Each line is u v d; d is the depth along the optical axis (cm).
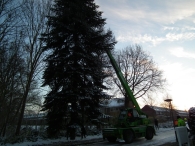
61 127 1417
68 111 1374
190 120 645
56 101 1397
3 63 1244
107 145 1229
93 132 1991
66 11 1491
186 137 677
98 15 1683
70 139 1438
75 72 1440
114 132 1330
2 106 1410
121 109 1538
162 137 1622
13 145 1186
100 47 1623
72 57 1470
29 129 1620
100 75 1572
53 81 1512
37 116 2261
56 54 1560
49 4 1864
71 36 1606
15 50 1312
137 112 1548
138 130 1415
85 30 1538
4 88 1296
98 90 1511
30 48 1716
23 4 1187
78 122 1411
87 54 1546
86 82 1552
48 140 1402
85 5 1625
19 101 1719
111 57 1677
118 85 3231
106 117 1579
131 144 1248
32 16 1742
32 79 1738
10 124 1764
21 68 1427
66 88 1442
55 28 1581
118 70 1650
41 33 1619
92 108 1484
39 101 2155
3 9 1087
